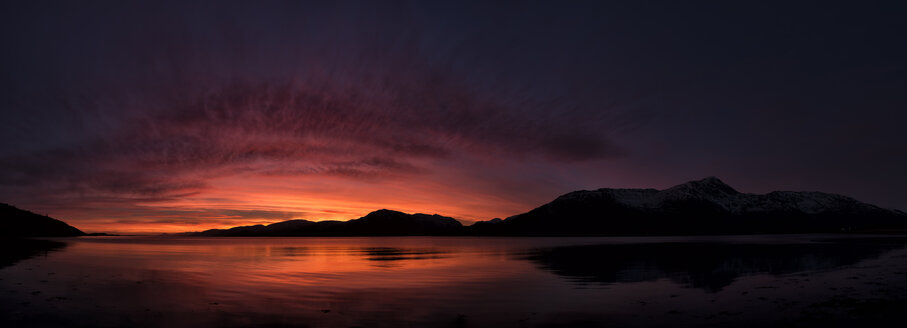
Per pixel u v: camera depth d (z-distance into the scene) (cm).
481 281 2888
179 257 5144
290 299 2231
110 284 2741
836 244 6944
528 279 2983
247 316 1852
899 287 2353
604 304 2084
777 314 1794
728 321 1702
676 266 3784
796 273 3073
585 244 9231
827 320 1680
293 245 9838
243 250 7012
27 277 3023
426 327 1680
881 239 8994
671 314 1845
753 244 7638
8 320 1769
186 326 1698
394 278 3058
